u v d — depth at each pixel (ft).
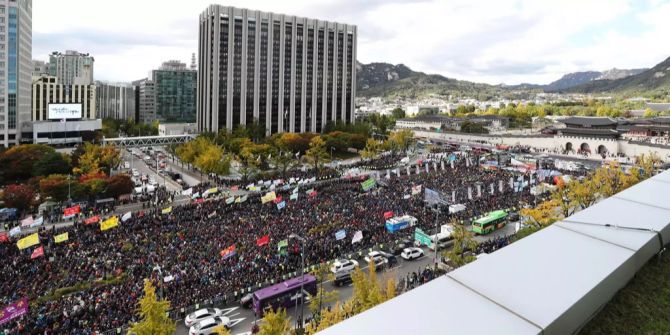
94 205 316.60
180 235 232.32
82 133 649.20
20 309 144.66
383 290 144.25
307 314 166.81
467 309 32.12
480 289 34.96
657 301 38.83
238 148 536.83
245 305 171.73
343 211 281.13
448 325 30.12
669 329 35.70
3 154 433.48
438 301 33.35
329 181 402.11
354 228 248.73
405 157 555.28
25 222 236.02
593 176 304.91
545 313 31.53
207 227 246.27
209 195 342.64
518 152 654.94
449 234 239.91
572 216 51.39
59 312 155.33
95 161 411.13
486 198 321.52
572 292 34.50
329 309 148.25
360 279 139.23
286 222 256.11
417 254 221.66
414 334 29.14
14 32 594.24
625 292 39.73
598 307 36.58
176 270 190.70
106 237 230.48
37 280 180.86
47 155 419.54
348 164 533.14
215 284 180.96
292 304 170.50
